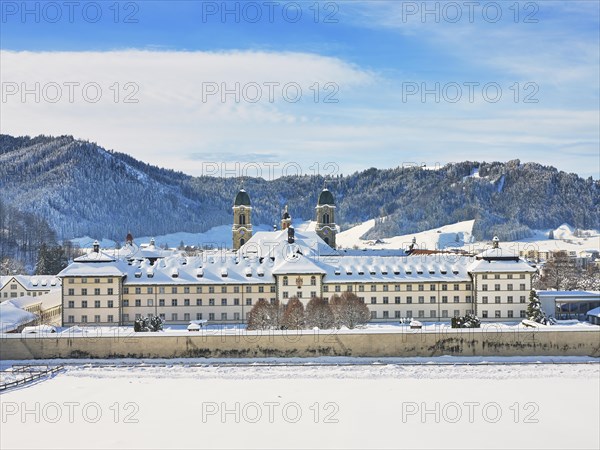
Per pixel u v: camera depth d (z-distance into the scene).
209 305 188.75
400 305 190.88
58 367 132.50
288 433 97.12
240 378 126.19
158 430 98.31
